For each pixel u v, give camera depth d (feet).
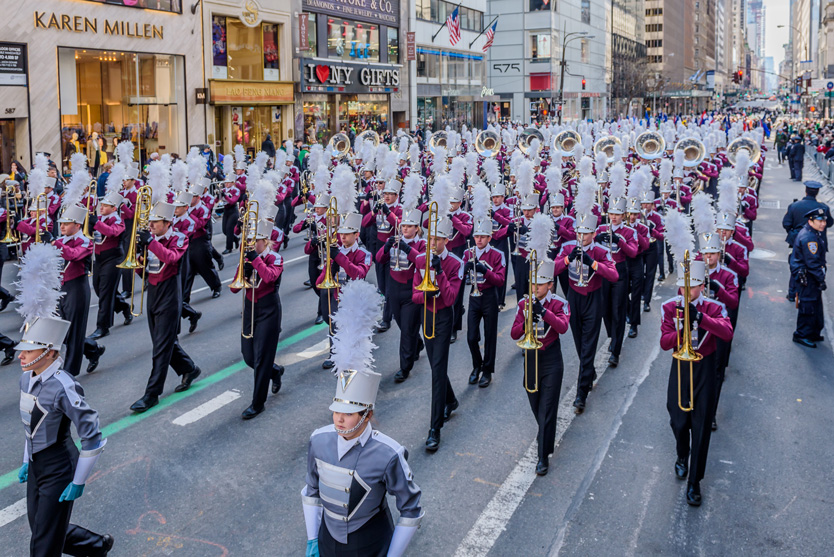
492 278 29.32
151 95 93.09
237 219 57.98
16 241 41.63
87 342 31.55
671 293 46.29
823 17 383.24
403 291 30.45
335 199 31.63
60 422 16.05
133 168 44.75
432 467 23.45
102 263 36.01
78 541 17.44
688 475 22.53
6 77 75.36
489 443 25.17
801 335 36.17
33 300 15.93
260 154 61.16
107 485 22.16
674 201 50.34
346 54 134.72
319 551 13.79
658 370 32.24
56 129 80.84
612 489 22.06
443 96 176.65
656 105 403.54
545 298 23.30
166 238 27.55
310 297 45.39
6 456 23.99
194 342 36.17
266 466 23.45
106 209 34.83
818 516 20.61
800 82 339.57
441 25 172.24
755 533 19.80
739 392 29.96
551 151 79.71
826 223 35.86
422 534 19.71
